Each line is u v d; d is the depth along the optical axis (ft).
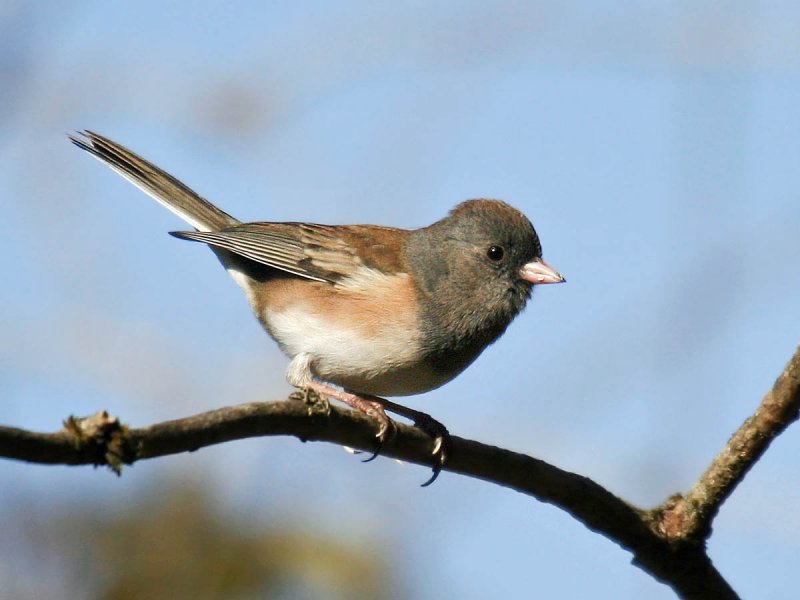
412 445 28.14
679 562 27.81
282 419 24.35
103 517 35.53
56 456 19.01
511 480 28.37
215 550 35.22
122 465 19.71
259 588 35.01
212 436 21.81
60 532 34.88
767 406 26.23
